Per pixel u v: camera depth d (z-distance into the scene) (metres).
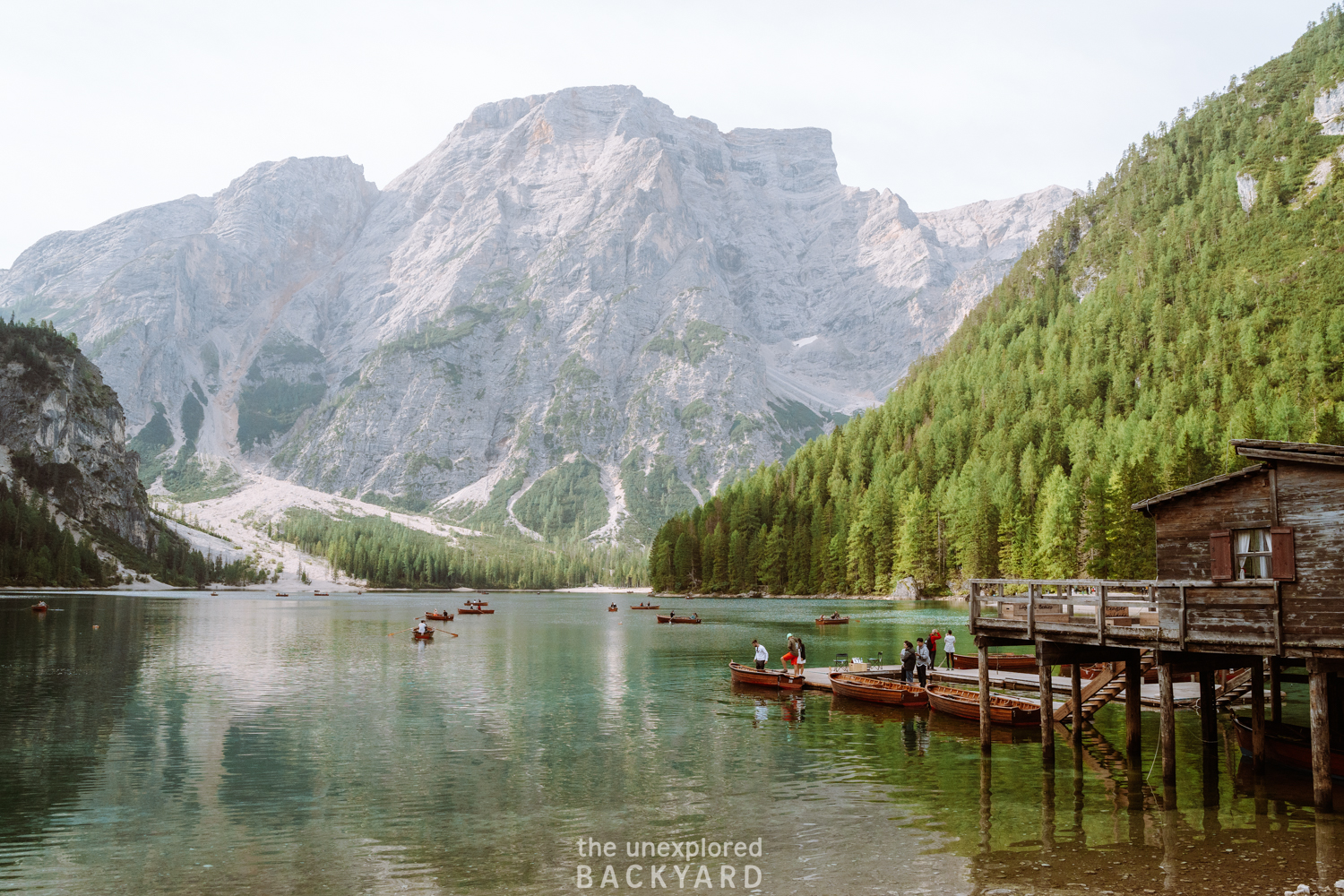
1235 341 198.12
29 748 39.59
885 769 35.31
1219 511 29.11
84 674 65.50
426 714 49.41
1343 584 25.36
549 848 25.62
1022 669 65.31
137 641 93.00
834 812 29.06
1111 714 47.69
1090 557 137.12
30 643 87.25
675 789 32.25
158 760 37.31
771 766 35.97
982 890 21.81
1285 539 26.67
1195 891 21.50
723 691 59.16
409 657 82.25
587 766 36.16
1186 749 38.50
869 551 191.25
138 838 26.61
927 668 55.00
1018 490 164.12
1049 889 21.80
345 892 22.19
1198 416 160.38
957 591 169.62
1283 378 175.25
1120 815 28.27
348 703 53.28
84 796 31.53
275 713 49.41
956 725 45.69
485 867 23.97
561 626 131.50
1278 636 26.47
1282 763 33.72
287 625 124.38
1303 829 26.47
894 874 23.06
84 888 22.44
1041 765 35.62
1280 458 26.70
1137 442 149.75
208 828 27.62
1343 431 128.62
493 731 44.16
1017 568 152.62
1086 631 32.69
